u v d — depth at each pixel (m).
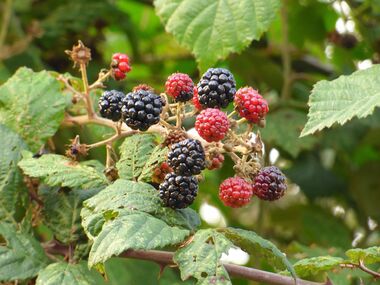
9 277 0.48
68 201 0.52
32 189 0.53
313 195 0.93
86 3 0.90
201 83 0.48
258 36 0.65
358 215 0.95
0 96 0.57
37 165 0.50
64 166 0.50
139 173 0.49
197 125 0.46
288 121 0.81
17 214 0.52
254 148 0.47
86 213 0.46
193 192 0.46
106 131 0.59
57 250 0.51
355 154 0.97
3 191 0.52
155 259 0.47
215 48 0.65
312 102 0.52
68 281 0.47
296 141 0.80
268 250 0.46
